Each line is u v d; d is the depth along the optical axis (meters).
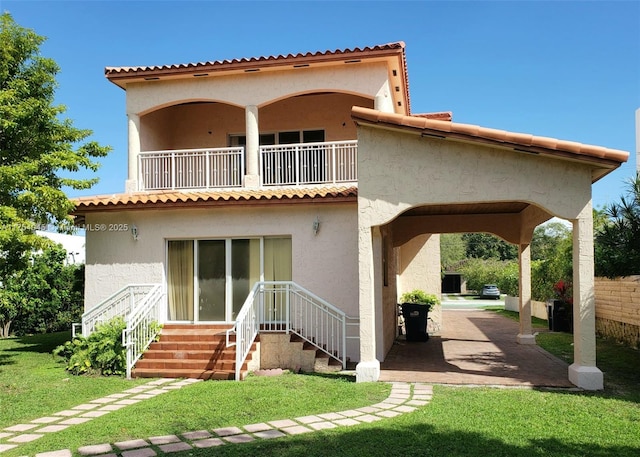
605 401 8.66
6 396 9.45
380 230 12.94
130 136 16.33
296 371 11.86
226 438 6.86
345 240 13.15
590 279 9.84
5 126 11.32
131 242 13.96
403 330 20.11
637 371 11.36
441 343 16.56
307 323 13.14
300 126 17.80
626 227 10.45
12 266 12.02
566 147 9.48
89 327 13.27
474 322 24.09
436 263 20.62
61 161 11.97
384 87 15.41
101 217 14.14
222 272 13.77
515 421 7.50
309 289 13.21
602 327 17.50
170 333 12.62
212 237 13.73
